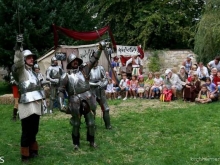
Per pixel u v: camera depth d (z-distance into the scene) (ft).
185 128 26.27
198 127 26.84
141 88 43.60
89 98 21.45
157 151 21.12
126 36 85.61
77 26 56.70
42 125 29.17
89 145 22.65
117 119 30.58
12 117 32.53
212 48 54.44
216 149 21.06
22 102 19.12
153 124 28.30
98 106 38.19
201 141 22.99
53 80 34.91
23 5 51.49
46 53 48.24
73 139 21.75
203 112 31.96
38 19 53.16
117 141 23.63
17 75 19.13
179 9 84.17
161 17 81.00
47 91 39.11
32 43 53.31
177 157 19.81
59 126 28.48
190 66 46.96
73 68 21.36
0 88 61.36
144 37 80.28
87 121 21.95
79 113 21.31
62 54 46.78
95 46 50.34
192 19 84.58
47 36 53.62
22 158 19.76
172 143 22.74
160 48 85.76
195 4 84.58
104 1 83.30
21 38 17.97
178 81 41.50
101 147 22.24
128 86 44.04
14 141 24.29
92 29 59.62
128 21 85.15
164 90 40.81
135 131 26.25
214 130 25.77
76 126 21.50
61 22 53.26
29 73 19.61
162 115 31.58
